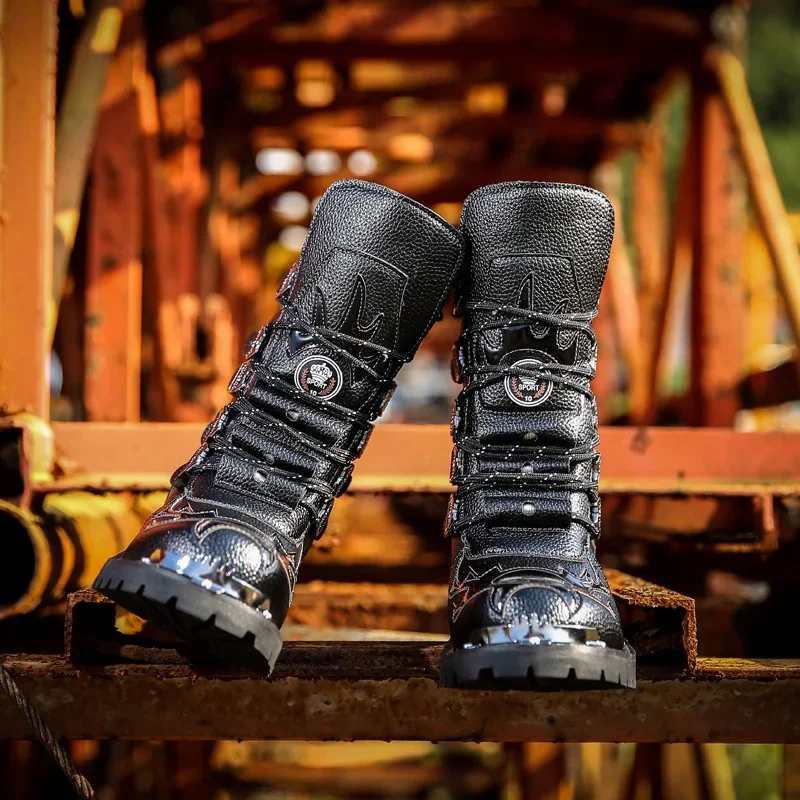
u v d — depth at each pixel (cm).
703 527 161
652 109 491
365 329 99
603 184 573
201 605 84
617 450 160
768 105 2078
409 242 99
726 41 333
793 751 176
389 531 241
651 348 384
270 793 446
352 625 165
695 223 329
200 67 400
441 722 106
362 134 587
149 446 154
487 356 101
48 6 156
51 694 104
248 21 386
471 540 99
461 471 102
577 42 387
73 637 99
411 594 169
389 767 446
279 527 94
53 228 179
